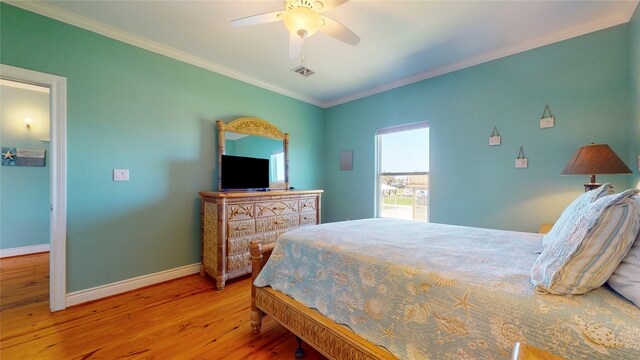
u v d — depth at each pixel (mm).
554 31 2350
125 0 1969
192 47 2682
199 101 3000
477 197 2885
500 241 1577
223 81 3213
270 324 1944
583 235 851
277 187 3709
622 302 777
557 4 1979
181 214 2861
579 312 756
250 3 1999
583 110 2285
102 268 2346
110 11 2102
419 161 3455
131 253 2516
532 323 793
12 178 3682
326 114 4551
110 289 2379
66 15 2133
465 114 2977
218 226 2580
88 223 2271
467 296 932
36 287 2566
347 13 2100
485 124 2830
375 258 1264
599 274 815
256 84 3559
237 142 3293
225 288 2576
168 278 2750
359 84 3662
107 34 2361
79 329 1846
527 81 2564
